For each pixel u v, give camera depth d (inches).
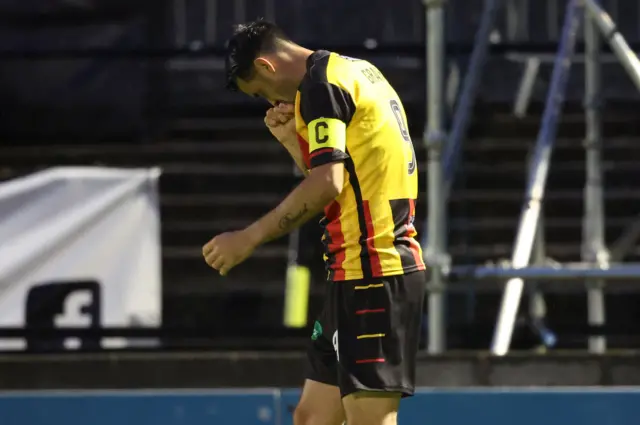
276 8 1427.2
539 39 1417.3
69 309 912.9
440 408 690.8
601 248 896.3
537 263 930.7
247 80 522.3
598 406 687.7
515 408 689.6
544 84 1368.1
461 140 876.6
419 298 505.7
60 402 697.6
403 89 1311.5
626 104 1368.1
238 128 1314.0
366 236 494.6
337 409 540.1
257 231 488.1
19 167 1221.1
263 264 1165.1
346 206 496.4
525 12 1422.2
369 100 493.4
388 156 496.4
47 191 950.4
